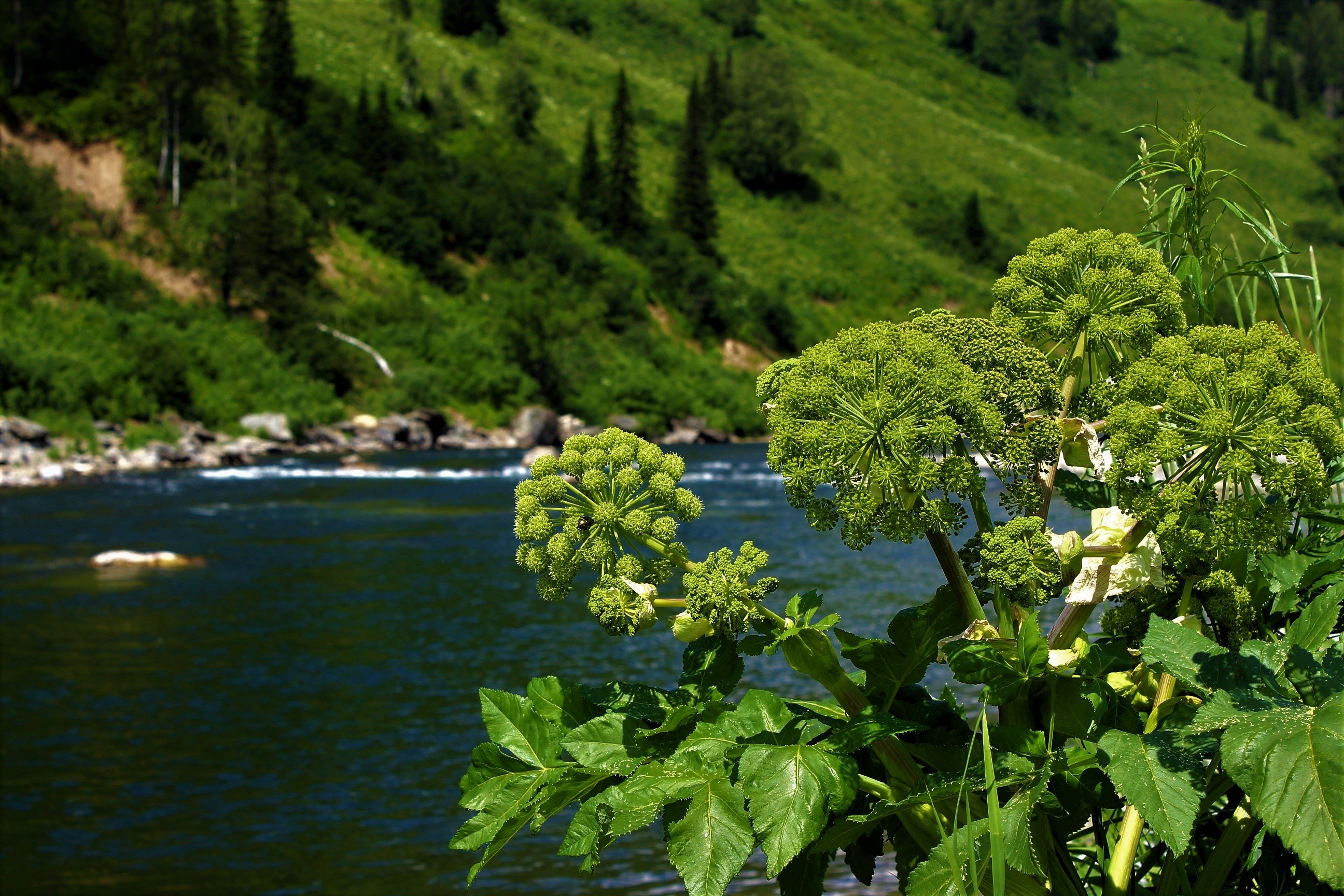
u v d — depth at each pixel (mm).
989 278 123188
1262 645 1590
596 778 1814
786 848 1544
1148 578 1729
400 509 35812
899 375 1673
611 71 146500
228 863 8289
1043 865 1702
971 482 1644
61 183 77750
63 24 84938
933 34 193625
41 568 24078
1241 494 1806
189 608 19484
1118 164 169250
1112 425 1674
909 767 1770
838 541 27484
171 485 43719
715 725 1755
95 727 12180
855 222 126875
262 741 11602
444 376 73375
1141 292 1882
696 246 108688
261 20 122562
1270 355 1675
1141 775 1501
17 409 52719
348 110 106750
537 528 1762
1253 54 199375
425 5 145375
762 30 173375
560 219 103938
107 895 7785
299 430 63188
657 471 1812
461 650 16031
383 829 9000
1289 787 1377
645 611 1759
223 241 74688
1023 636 1662
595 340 87375
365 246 85562
